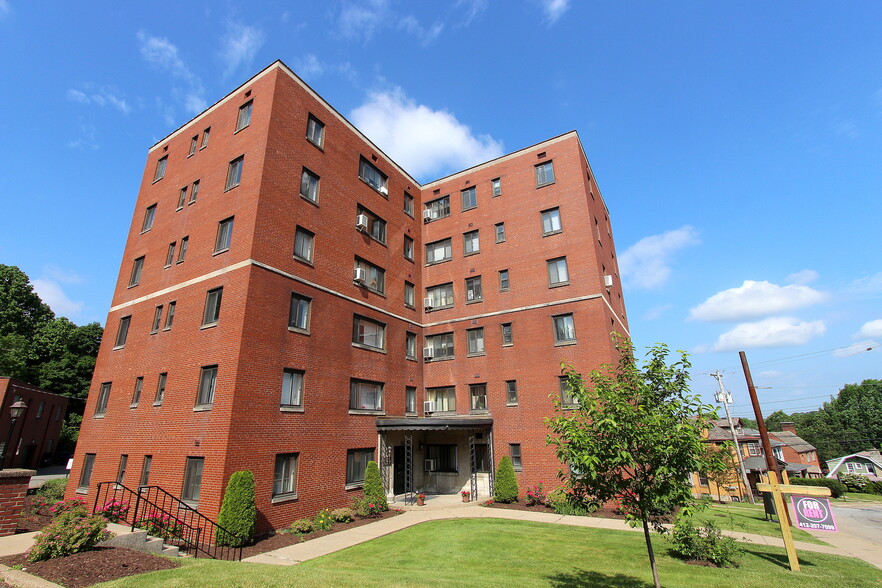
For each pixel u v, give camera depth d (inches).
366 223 962.1
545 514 735.7
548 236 1000.2
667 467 295.6
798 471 2258.9
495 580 380.2
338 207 889.5
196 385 648.4
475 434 968.3
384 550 504.7
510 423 926.4
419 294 1120.8
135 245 904.3
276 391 665.0
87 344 2153.1
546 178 1051.9
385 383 922.1
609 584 376.2
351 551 504.4
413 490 907.4
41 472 1482.5
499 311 1014.4
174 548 455.8
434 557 470.9
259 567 365.4
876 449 3088.1
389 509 773.9
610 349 880.9
